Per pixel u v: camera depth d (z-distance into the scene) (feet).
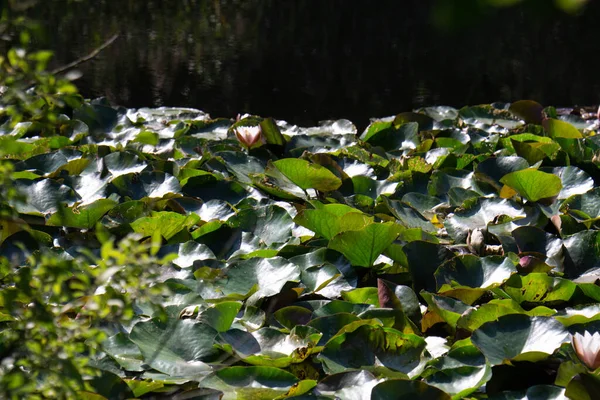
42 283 28.81
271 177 34.42
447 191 34.35
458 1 16.53
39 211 33.14
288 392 29.94
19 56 28.53
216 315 30.86
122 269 28.84
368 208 33.88
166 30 85.56
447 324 31.27
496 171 34.58
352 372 30.01
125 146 35.94
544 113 39.75
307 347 30.42
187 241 32.37
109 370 30.37
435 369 30.22
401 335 30.45
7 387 28.71
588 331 30.60
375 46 81.56
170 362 30.37
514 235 32.53
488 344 30.37
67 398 28.91
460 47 81.25
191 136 36.37
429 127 38.40
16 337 28.91
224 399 29.94
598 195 33.71
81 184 33.83
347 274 31.86
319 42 82.79
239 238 32.65
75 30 81.46
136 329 30.60
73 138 36.22
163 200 33.22
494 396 29.94
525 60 76.23
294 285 31.53
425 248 32.07
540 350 30.30
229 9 96.43
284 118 58.23
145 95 62.34
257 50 79.10
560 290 31.50
